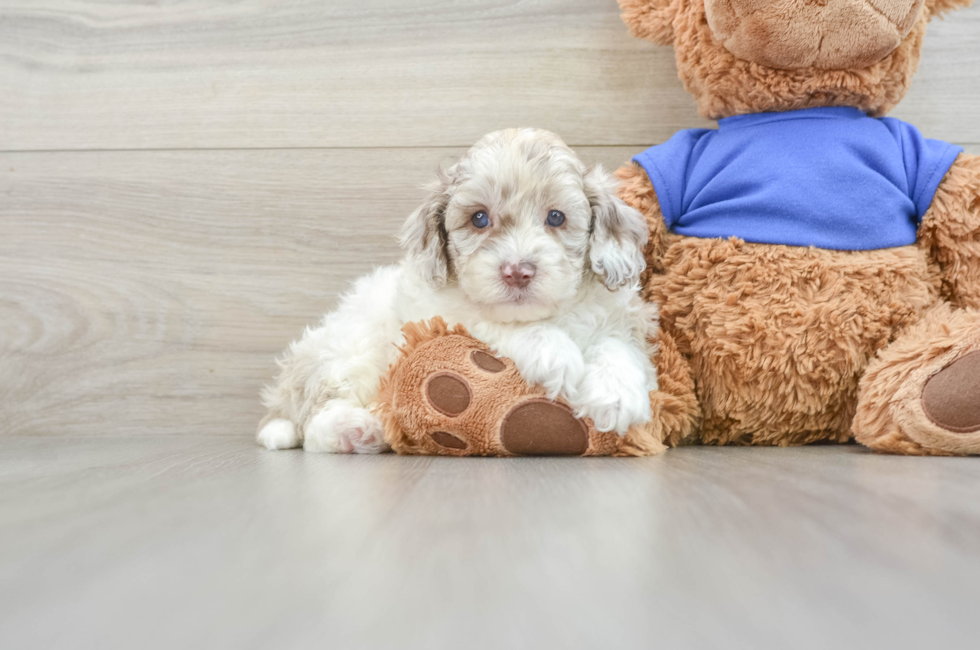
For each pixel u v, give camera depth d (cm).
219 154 264
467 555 83
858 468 152
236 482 138
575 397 179
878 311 198
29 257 268
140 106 266
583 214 192
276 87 262
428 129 259
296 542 89
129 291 267
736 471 148
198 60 264
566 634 59
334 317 230
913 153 212
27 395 269
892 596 68
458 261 192
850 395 204
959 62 246
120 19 266
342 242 262
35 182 269
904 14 195
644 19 226
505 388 180
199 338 266
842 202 202
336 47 261
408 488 129
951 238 207
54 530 97
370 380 210
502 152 190
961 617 63
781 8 194
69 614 65
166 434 266
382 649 56
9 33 268
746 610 65
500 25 256
